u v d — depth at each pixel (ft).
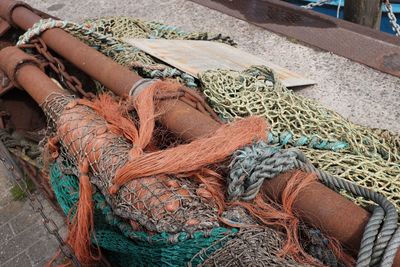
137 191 5.16
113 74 7.57
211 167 5.48
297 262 4.68
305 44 11.77
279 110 7.18
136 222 5.13
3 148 8.79
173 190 5.12
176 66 8.92
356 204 5.04
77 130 6.13
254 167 5.12
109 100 6.85
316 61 11.17
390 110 9.55
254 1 13.92
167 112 6.35
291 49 11.74
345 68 10.77
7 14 10.36
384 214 4.60
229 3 14.02
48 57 9.05
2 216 10.34
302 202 5.07
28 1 15.81
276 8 13.35
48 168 7.75
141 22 11.87
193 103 6.79
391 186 5.85
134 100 6.37
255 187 5.13
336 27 12.03
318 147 6.70
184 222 4.81
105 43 9.51
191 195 5.14
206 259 4.64
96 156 5.81
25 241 9.66
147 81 6.91
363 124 9.38
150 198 5.05
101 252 6.80
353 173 6.03
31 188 10.62
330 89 10.31
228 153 5.22
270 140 6.51
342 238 4.79
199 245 4.81
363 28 11.82
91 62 8.04
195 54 10.04
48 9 15.26
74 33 9.45
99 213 6.15
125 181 5.27
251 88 7.71
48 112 7.09
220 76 7.91
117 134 6.09
